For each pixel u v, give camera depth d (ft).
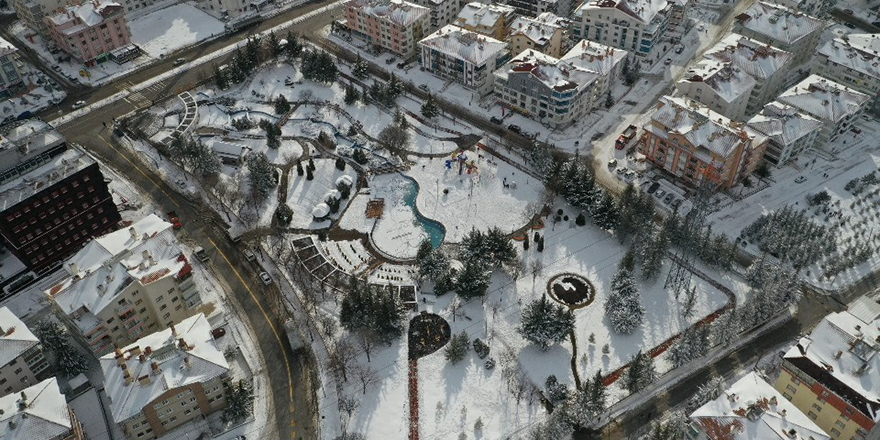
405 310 545.03
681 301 563.89
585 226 636.89
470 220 643.45
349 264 602.85
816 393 449.89
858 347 449.06
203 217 649.20
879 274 586.04
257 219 646.33
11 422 407.64
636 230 606.14
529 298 567.59
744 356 522.47
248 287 578.66
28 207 551.59
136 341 490.08
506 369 508.94
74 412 474.90
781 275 541.34
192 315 543.39
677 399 492.95
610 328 542.98
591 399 459.73
